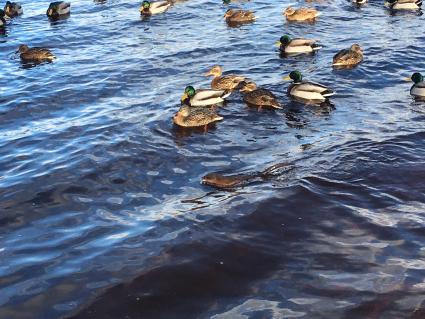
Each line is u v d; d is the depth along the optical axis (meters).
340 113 17.48
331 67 21.73
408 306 9.19
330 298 9.41
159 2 30.64
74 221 11.97
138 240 11.16
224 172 13.95
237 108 17.97
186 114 16.64
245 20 28.47
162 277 10.04
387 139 15.44
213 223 11.62
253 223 11.59
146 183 13.53
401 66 21.62
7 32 28.23
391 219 11.69
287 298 9.45
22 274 10.22
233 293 9.62
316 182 13.16
